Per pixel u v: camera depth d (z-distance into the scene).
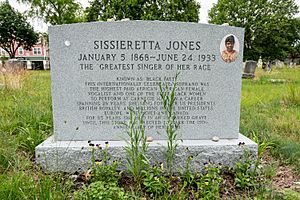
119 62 3.12
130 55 3.11
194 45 3.14
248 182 2.71
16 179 2.29
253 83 12.51
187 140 3.24
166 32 3.10
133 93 3.18
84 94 3.15
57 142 3.14
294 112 5.70
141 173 2.76
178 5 22.80
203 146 3.03
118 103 3.19
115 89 3.16
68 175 2.85
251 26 31.50
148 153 3.00
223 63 3.19
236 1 33.75
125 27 3.06
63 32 3.03
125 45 3.09
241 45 3.18
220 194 2.58
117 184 2.68
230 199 2.46
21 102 5.86
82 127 3.20
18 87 7.71
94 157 2.96
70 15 31.09
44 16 30.33
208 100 3.24
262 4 31.98
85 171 2.98
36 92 7.46
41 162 2.98
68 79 3.11
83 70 3.11
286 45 32.56
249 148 3.06
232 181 2.83
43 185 2.32
